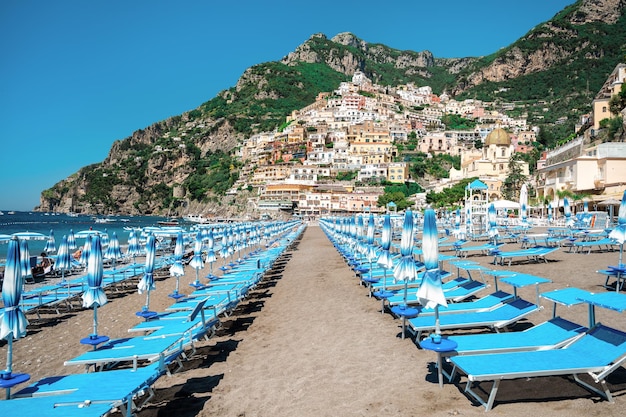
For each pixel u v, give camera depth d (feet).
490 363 18.47
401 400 19.48
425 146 534.78
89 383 18.81
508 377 17.42
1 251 136.36
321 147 527.81
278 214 419.95
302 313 38.52
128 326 39.19
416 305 33.86
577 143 215.31
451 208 252.83
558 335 21.18
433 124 643.04
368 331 30.96
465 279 35.99
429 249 21.62
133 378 19.39
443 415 17.76
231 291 39.99
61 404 16.87
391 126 566.77
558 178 185.78
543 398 18.72
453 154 519.60
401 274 28.71
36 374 28.02
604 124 207.21
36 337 37.96
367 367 23.95
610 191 154.51
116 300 52.90
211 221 485.97
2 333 19.89
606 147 167.84
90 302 26.27
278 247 91.25
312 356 26.66
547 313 30.53
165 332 26.43
